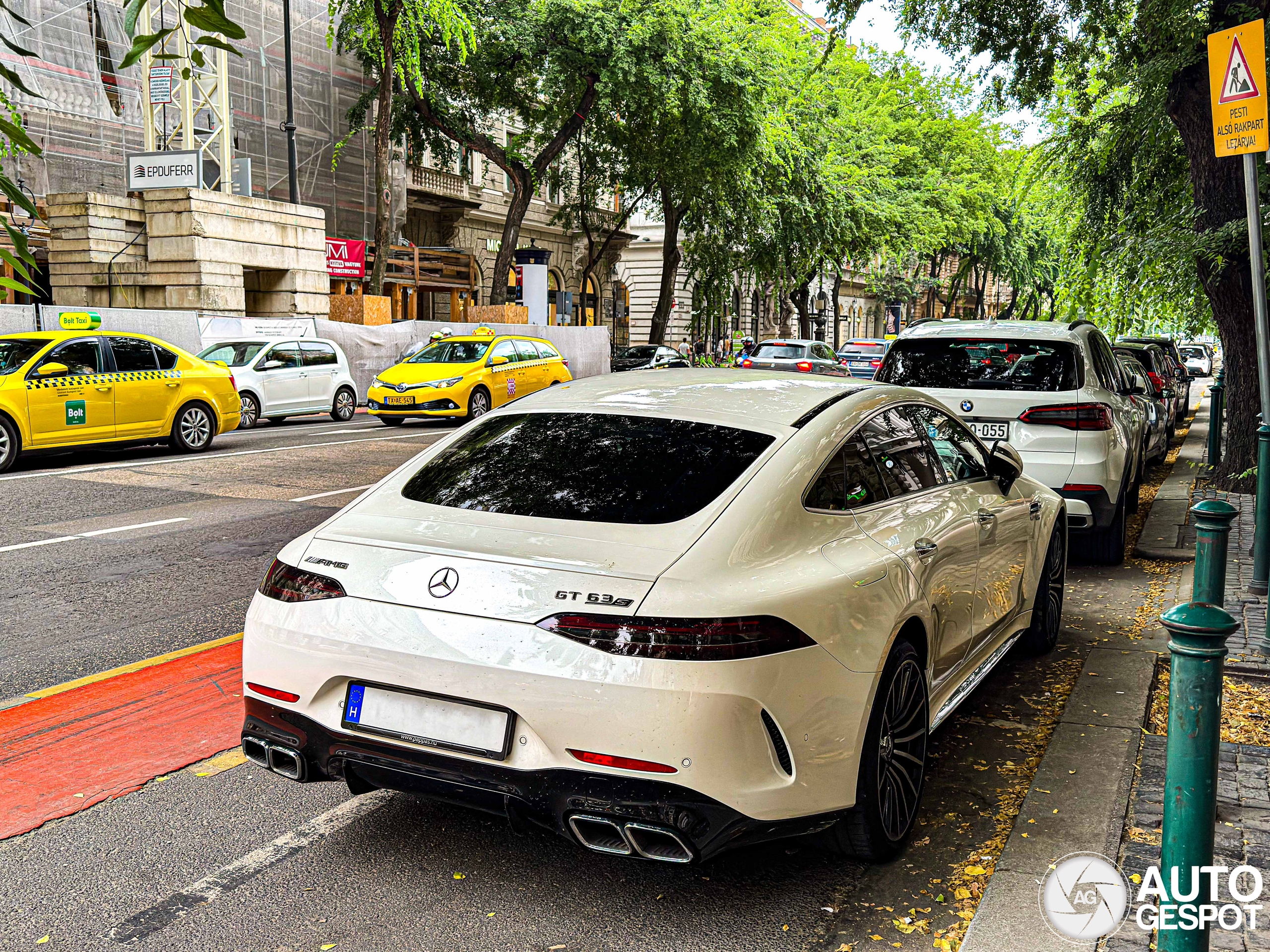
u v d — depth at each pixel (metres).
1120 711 4.78
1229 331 10.51
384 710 3.03
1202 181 9.70
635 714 2.72
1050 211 13.98
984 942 2.88
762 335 55.00
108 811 3.80
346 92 33.50
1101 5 10.72
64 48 25.91
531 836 3.61
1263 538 6.54
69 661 5.54
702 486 3.23
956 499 4.32
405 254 33.34
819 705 2.98
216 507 10.24
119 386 13.59
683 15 27.25
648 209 43.44
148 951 2.90
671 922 3.08
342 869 3.38
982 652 4.72
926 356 8.15
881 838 3.34
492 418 4.01
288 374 19.61
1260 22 5.58
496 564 2.97
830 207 34.72
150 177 24.36
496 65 29.25
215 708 4.88
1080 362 7.77
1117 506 7.90
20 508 10.14
